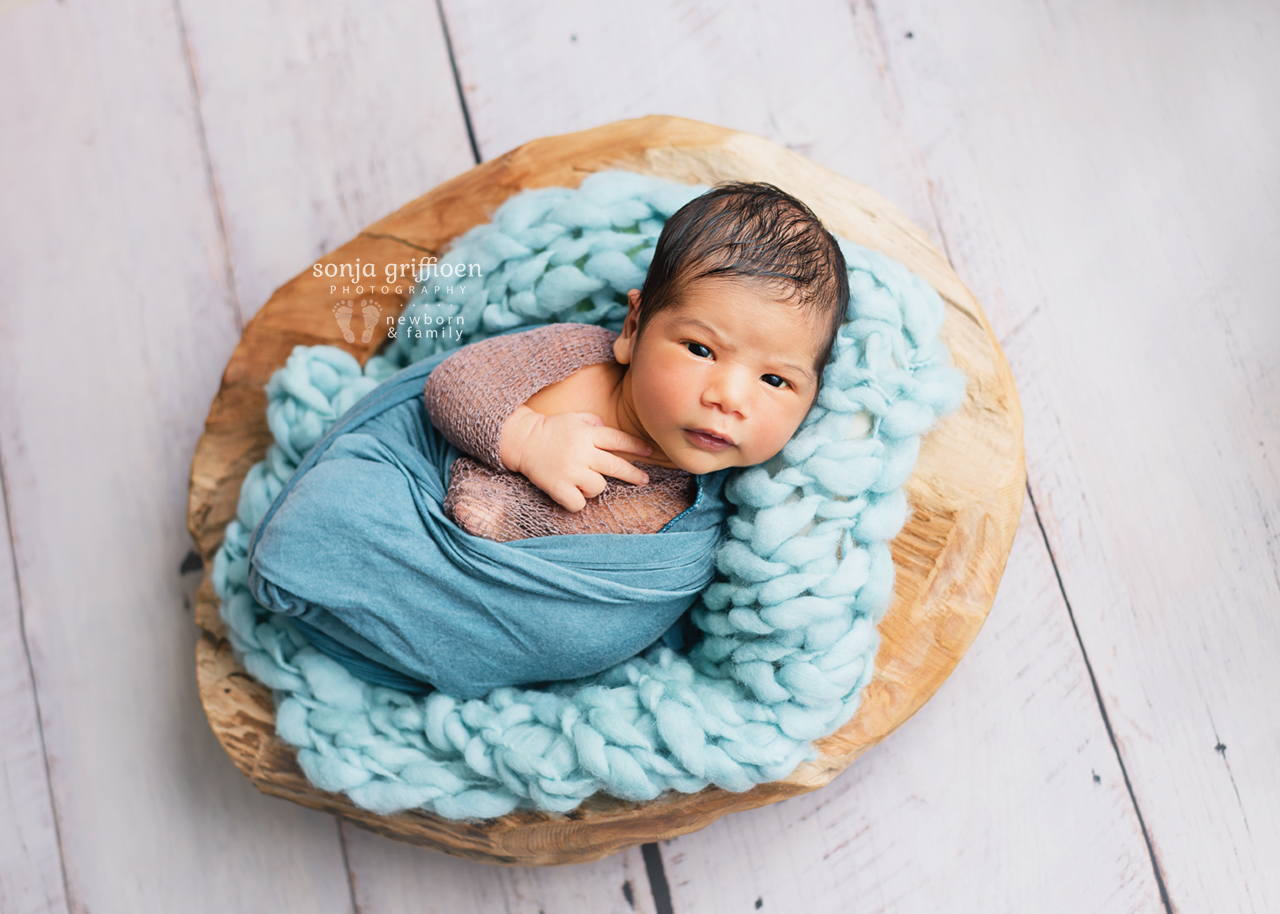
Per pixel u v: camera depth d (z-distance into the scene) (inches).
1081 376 53.2
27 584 55.0
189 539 55.0
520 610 39.0
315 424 44.4
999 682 50.8
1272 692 50.1
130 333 57.1
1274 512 51.4
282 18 59.1
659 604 39.9
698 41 57.4
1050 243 54.5
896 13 57.0
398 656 40.1
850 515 38.8
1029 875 49.3
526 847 41.7
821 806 50.1
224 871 52.1
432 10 58.5
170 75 59.1
